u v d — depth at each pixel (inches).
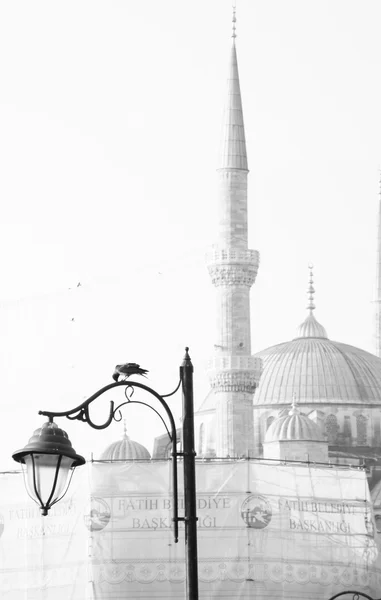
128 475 3191.4
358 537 3348.9
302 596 3245.6
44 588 3171.8
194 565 1228.5
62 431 1251.2
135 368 1355.8
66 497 3196.4
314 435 5497.1
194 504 1242.0
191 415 1273.4
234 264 5556.1
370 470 6097.4
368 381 6358.3
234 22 5757.9
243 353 5565.9
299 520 3297.2
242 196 5644.7
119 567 3132.4
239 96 5738.2
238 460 3560.5
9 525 3223.4
